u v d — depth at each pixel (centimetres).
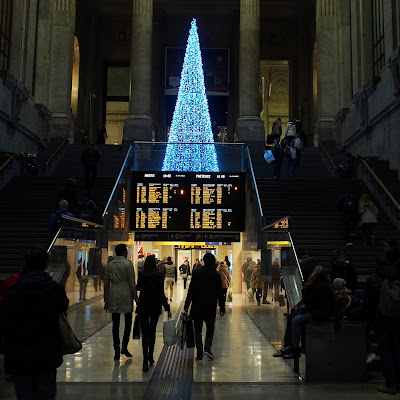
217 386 521
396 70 1355
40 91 1998
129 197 1562
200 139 2175
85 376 557
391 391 502
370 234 1050
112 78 2952
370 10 1769
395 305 502
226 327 969
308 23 2797
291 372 588
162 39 2869
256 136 2064
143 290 611
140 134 2064
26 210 1269
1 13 1628
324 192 1420
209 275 671
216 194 1579
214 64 2850
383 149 1510
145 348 588
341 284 624
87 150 1439
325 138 2058
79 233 888
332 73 2102
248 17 2180
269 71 3866
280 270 779
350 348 554
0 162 1469
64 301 322
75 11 2473
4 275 926
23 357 301
